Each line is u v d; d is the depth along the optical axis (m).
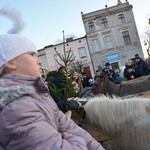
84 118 2.92
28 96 1.76
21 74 1.85
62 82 3.88
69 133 1.99
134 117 2.79
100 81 6.70
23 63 1.87
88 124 2.93
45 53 51.34
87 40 51.66
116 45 51.78
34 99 1.78
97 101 2.92
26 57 1.88
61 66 4.18
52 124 1.81
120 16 52.31
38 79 1.86
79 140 1.79
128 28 51.91
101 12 52.09
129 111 2.81
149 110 2.80
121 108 2.84
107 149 2.87
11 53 1.85
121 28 52.00
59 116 2.08
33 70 1.89
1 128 1.66
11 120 1.65
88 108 2.92
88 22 52.16
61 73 4.06
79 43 51.66
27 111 1.68
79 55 51.66
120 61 51.59
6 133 1.66
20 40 1.90
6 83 1.77
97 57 51.50
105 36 52.03
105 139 2.89
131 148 2.82
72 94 3.81
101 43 51.84
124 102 2.86
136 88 6.03
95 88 6.43
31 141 1.63
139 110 2.79
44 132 1.66
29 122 1.67
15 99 1.72
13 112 1.66
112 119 2.84
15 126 1.65
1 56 1.85
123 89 6.12
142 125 2.76
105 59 51.50
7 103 1.70
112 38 52.06
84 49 51.69
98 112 2.87
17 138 1.65
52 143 1.65
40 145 1.64
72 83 3.90
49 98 1.95
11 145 1.66
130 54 51.59
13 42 1.87
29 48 1.91
